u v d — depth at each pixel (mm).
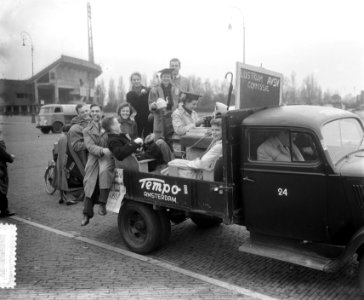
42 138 19859
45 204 7777
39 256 5199
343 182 3945
